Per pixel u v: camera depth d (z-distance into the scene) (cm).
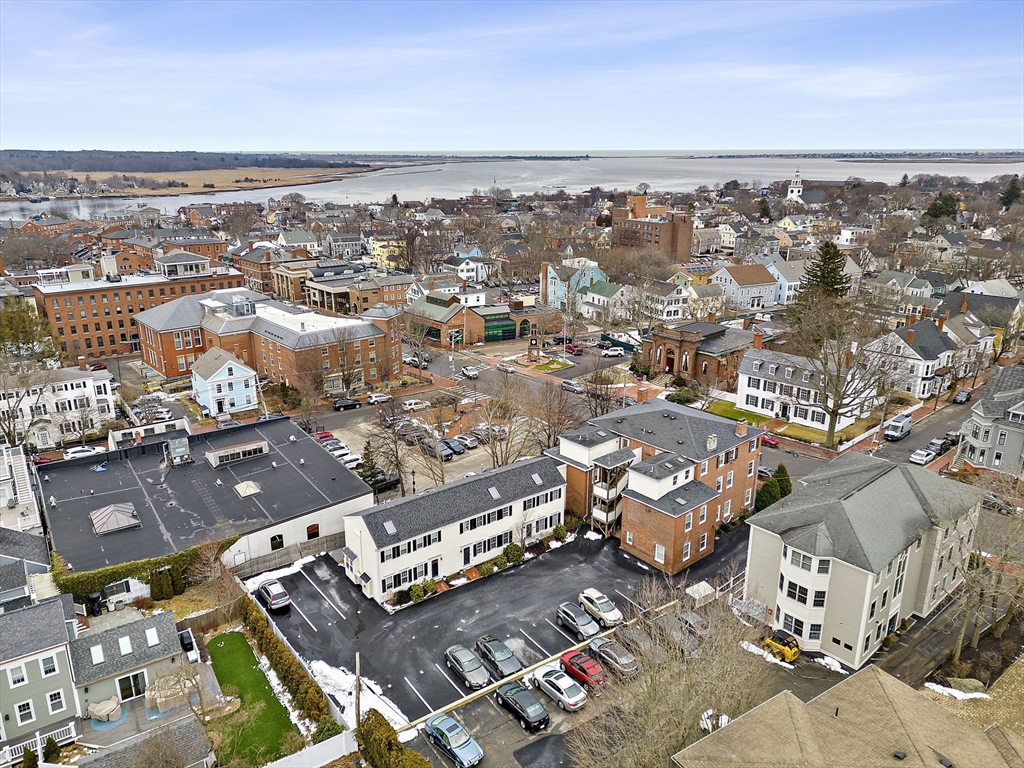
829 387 8044
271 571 5359
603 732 3378
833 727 3014
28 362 8744
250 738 3759
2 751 3628
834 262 10562
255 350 10425
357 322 10256
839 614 4309
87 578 4716
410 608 4891
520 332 13300
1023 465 6531
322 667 4303
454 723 3722
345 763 3606
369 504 5978
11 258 18388
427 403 9312
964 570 4484
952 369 9681
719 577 5234
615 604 4903
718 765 2803
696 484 5538
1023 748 2978
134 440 7038
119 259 15150
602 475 5794
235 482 6128
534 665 4278
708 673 3269
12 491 5847
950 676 4228
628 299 13738
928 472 5097
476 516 5291
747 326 12731
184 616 4762
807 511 4556
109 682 3962
